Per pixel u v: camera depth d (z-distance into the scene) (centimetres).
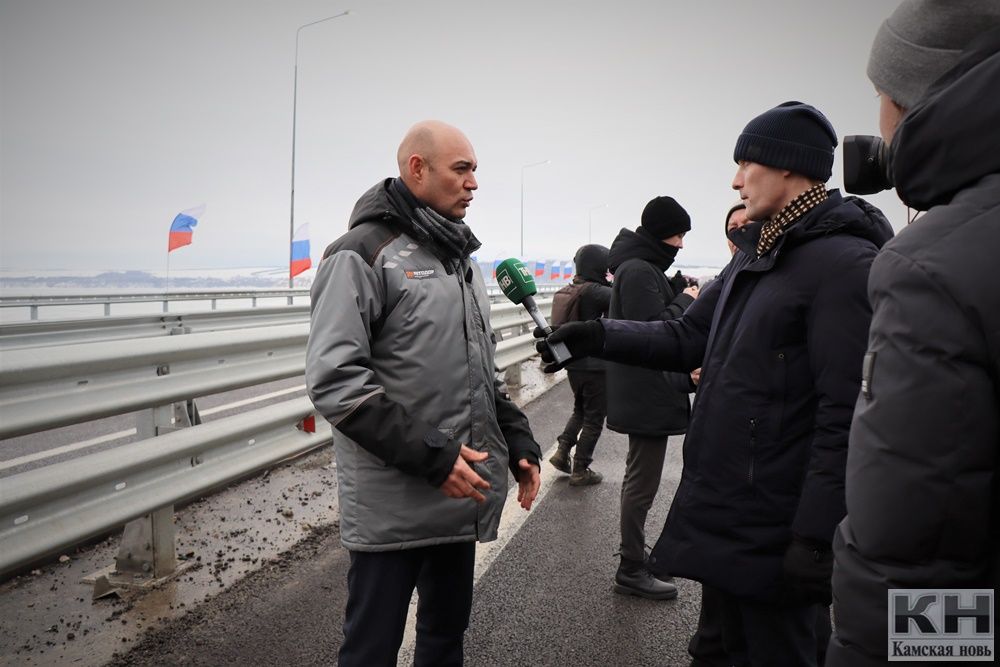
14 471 553
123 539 336
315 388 193
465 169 212
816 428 182
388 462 192
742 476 194
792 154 194
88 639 280
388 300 204
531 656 288
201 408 809
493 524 217
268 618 304
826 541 175
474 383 215
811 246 188
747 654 216
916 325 109
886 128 138
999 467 108
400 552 208
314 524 416
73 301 1556
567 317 539
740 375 195
